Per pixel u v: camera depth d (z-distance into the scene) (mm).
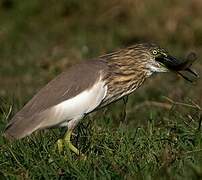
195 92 17250
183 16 26234
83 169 10758
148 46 12203
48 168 10766
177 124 12336
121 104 16594
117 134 12188
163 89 17844
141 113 15586
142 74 12188
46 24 28031
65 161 11109
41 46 25297
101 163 10852
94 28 27281
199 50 23734
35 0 28594
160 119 13617
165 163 10555
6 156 11477
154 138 11820
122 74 11930
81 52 23344
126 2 27562
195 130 11812
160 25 26297
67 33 27062
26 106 11516
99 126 12992
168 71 12289
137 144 11664
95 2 28250
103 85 11609
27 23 27922
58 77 11695
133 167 10594
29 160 11117
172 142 11656
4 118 12945
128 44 25562
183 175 10094
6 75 21422
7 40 26375
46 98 11453
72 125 11547
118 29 26531
